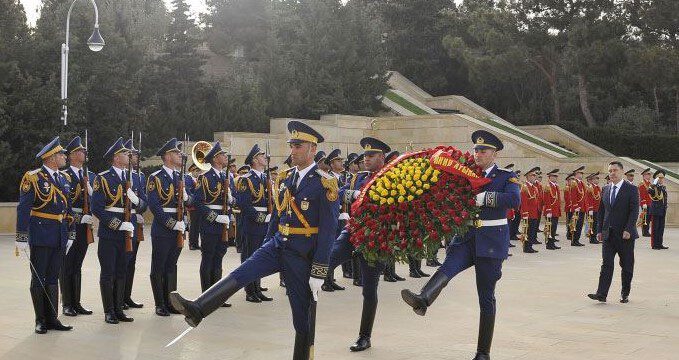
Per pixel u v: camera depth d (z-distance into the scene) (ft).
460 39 140.87
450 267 26.76
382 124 118.01
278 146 102.73
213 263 38.99
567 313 37.06
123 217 33.58
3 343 29.12
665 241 82.38
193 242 64.95
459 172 25.52
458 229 25.31
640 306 39.24
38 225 30.73
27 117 80.18
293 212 23.81
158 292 35.24
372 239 25.52
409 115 124.16
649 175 88.33
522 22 137.18
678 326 34.04
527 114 150.00
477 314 36.24
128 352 27.99
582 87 141.18
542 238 84.17
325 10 121.90
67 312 34.60
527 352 28.71
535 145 116.37
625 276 40.24
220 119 102.27
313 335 23.97
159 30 106.32
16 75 79.25
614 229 39.88
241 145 98.58
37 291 30.86
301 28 123.75
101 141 88.63
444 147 26.94
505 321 34.88
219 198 38.63
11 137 79.77
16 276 46.68
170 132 96.17
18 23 85.76
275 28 129.80
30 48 83.56
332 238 23.63
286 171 24.86
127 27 96.22
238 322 33.81
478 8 143.95
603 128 135.54
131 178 34.76
